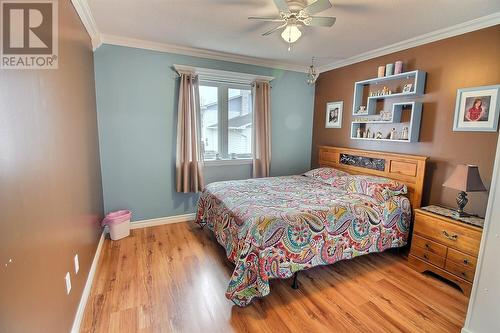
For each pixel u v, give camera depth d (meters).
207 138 3.98
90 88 2.79
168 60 3.53
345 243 2.44
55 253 1.41
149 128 3.54
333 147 4.18
